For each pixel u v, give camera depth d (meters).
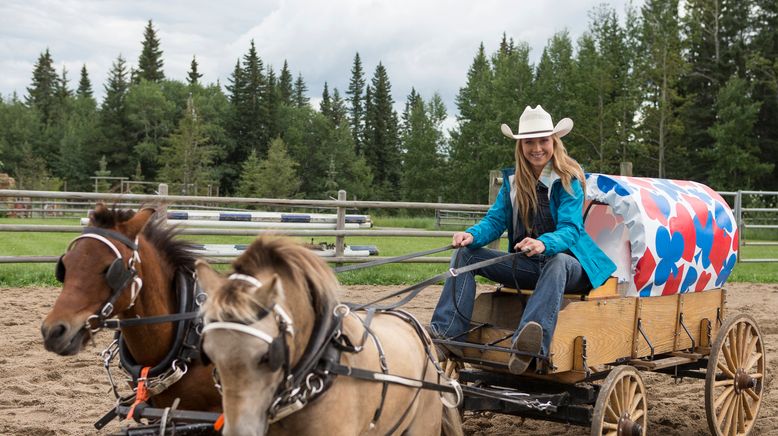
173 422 3.71
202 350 2.90
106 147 84.75
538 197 5.25
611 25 50.12
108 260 3.81
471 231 5.29
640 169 48.03
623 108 45.25
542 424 6.43
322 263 3.35
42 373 7.39
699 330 6.04
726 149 44.47
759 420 6.54
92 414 6.27
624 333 5.21
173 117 86.94
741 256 18.30
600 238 5.55
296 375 3.14
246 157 88.44
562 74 50.16
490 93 58.09
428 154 69.88
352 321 3.64
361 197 83.44
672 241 5.46
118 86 95.75
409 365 3.94
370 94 109.88
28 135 90.12
